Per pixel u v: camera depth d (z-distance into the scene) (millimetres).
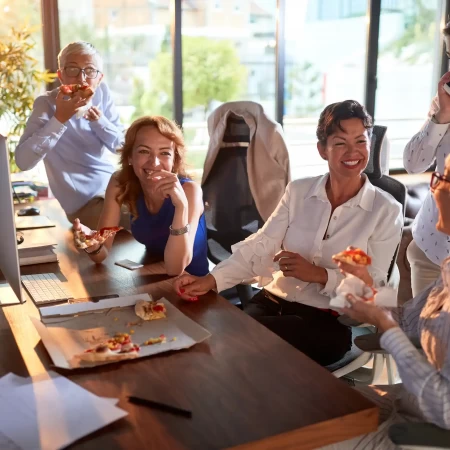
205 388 1264
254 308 2205
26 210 2855
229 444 1075
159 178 1984
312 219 2098
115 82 5156
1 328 1581
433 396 1226
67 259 2188
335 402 1209
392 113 6227
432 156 2504
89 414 1153
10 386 1264
